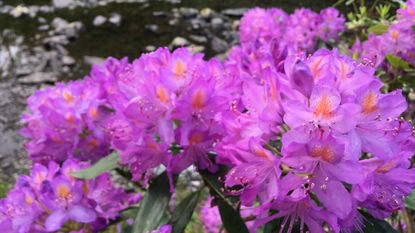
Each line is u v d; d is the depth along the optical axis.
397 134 0.44
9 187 1.38
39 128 0.63
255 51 0.63
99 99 0.60
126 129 0.51
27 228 0.54
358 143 0.42
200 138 0.48
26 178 0.57
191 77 0.48
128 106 0.48
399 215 0.81
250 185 0.45
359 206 0.47
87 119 0.59
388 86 0.83
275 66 0.58
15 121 1.67
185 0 2.50
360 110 0.42
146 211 0.50
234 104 0.47
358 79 0.44
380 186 0.45
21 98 1.79
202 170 0.50
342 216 0.42
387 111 0.44
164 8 2.40
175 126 0.50
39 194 0.55
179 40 2.13
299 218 0.48
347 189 0.45
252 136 0.44
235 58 0.73
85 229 0.56
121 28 2.23
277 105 0.44
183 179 1.28
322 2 2.40
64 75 1.92
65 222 0.55
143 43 2.14
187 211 0.54
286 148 0.42
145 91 0.48
